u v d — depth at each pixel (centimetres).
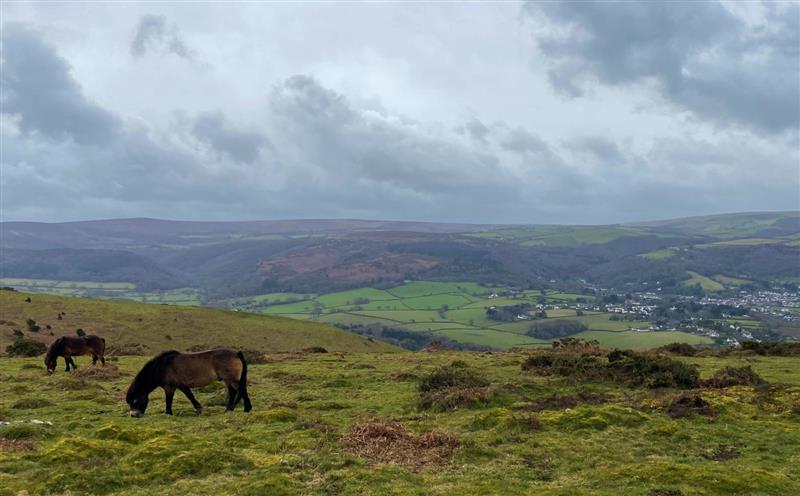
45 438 1376
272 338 7119
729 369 2081
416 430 1434
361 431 1352
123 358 3653
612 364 2212
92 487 1011
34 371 2850
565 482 1043
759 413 1563
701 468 1097
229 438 1335
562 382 2111
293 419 1581
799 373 2406
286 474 1073
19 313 6781
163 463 1115
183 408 1800
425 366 2823
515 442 1315
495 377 2286
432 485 1020
